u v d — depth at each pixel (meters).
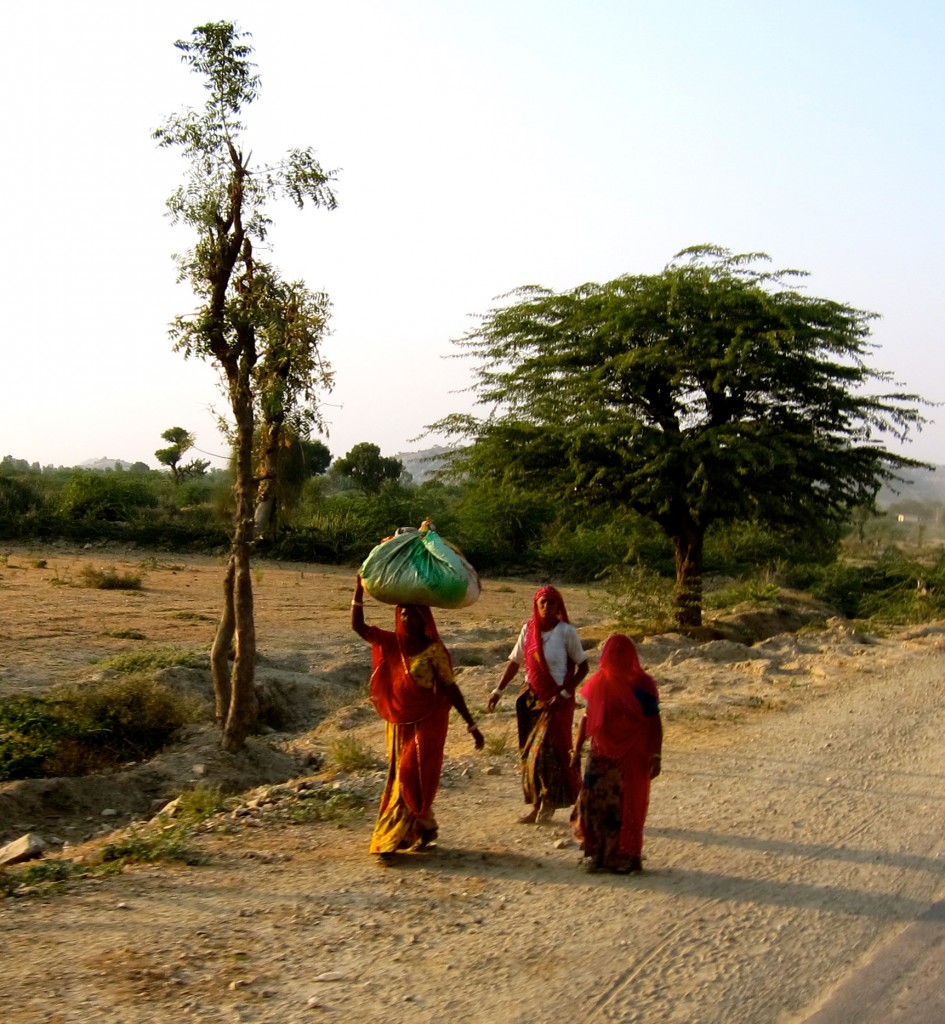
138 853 7.14
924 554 47.69
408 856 7.21
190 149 10.25
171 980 5.11
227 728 10.79
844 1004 4.95
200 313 10.27
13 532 45.88
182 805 8.74
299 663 18.11
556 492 23.38
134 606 26.41
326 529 46.81
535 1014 4.84
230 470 11.49
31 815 9.22
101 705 11.84
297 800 8.64
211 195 10.27
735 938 5.76
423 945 5.62
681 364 21.03
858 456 22.95
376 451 86.00
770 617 27.06
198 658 16.44
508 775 9.77
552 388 22.72
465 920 6.00
